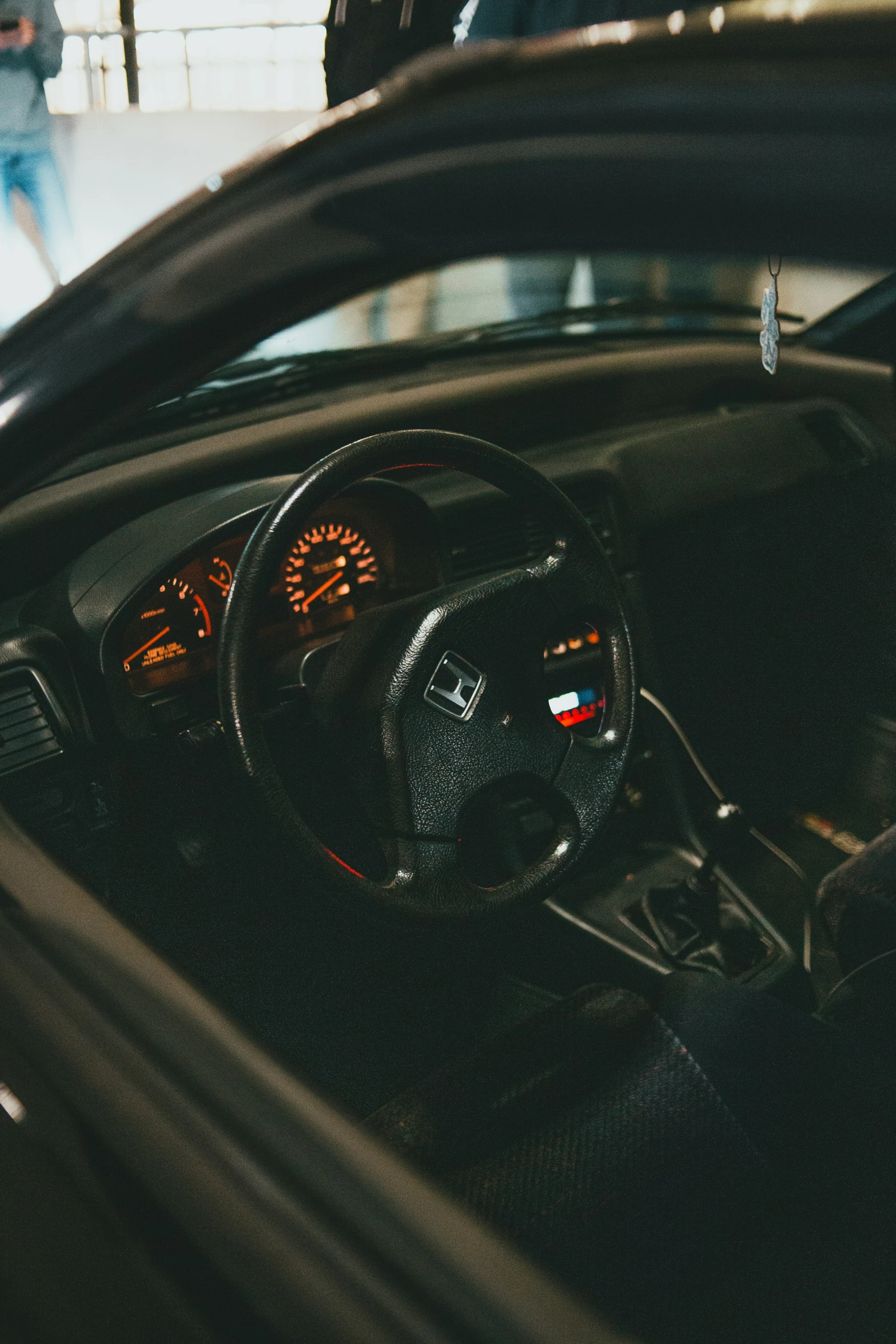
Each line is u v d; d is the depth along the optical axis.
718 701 2.32
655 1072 1.15
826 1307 0.95
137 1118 0.62
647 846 2.07
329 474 1.17
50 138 5.35
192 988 0.71
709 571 2.25
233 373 2.04
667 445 2.17
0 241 5.41
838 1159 1.05
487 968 1.96
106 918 0.80
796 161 0.35
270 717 1.51
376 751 1.23
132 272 0.60
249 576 1.14
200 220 0.56
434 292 4.23
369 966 1.92
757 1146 1.07
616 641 1.36
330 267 0.54
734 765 2.31
